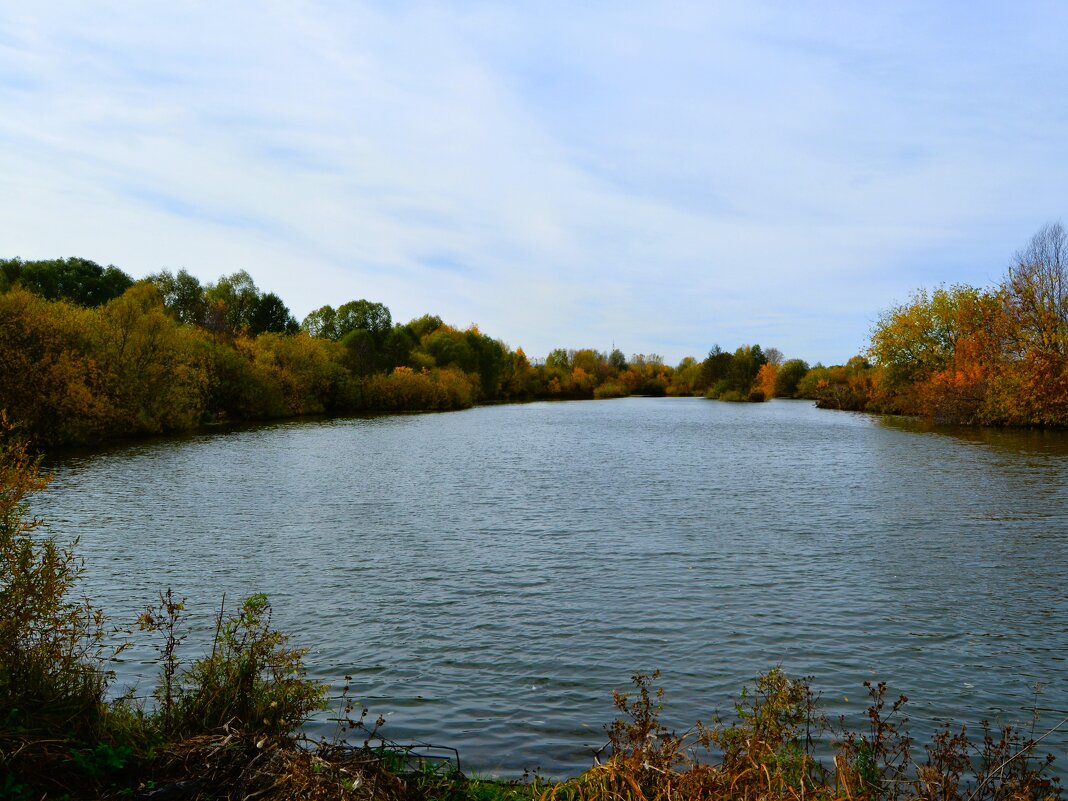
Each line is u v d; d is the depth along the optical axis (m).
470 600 13.30
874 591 13.84
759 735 6.26
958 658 10.59
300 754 5.56
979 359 58.44
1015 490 25.70
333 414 82.06
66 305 44.34
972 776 7.14
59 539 18.02
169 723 6.85
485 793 6.36
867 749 6.70
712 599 13.39
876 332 71.19
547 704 9.05
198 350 61.44
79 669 6.94
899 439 47.81
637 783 5.47
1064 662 10.45
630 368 178.38
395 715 8.71
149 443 44.00
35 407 37.31
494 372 132.25
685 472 32.31
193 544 17.62
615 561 16.12
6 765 5.33
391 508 22.81
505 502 24.05
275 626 11.87
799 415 83.00
